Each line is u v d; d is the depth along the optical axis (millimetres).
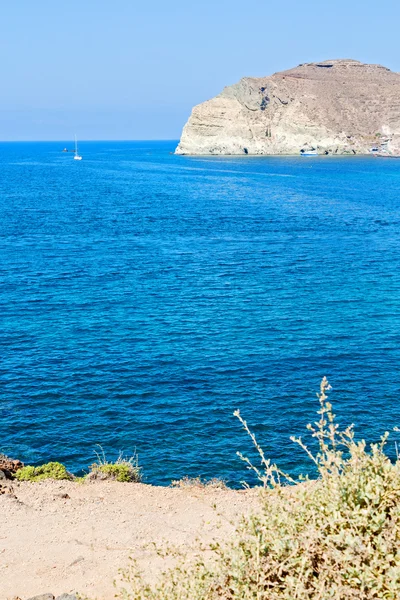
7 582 7527
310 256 51750
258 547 4457
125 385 23891
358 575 4078
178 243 58281
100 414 21438
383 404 22047
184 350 27750
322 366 25844
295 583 4270
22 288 39125
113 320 32438
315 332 30391
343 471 4848
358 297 37656
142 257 50719
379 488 4422
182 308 34875
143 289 39344
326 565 4242
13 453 18781
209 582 4684
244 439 19500
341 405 21953
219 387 23672
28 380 24359
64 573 7621
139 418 21094
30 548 8398
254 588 4344
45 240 58750
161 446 19141
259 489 5152
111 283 40938
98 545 8391
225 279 42531
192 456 18484
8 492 10617
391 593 3938
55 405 22141
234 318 32875
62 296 37344
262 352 27469
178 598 4844
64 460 18422
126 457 18422
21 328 30953
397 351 27719
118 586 7039
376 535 4320
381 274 44531
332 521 4348
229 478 17188
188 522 9094
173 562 7453
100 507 9930
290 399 22500
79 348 28031
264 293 38562
